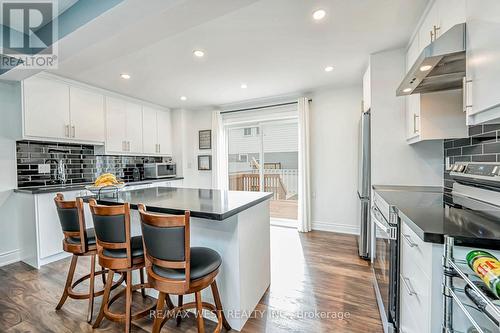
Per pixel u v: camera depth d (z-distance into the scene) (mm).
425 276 1036
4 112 2840
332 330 1666
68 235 1874
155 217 1295
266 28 2043
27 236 2836
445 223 1091
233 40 2242
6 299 2092
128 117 4105
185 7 1383
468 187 1753
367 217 2770
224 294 1750
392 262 1491
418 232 1036
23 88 2773
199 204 1740
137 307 1975
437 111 1909
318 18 1908
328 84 3588
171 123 5109
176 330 1696
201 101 4520
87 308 1958
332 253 3018
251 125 4828
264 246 2148
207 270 1418
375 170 2570
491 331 891
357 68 2959
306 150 3902
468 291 890
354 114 3707
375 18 1922
